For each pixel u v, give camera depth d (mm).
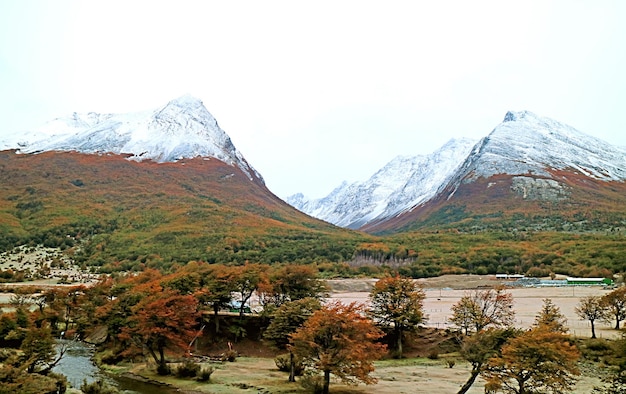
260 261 138500
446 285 119562
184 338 52000
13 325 57750
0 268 134625
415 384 43562
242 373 49531
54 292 79938
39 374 40094
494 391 33969
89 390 40000
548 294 98562
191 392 42281
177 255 143375
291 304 53469
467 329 59344
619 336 59062
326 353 39938
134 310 52844
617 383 34781
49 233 167125
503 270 137375
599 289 104062
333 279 123375
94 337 69312
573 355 31719
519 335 35125
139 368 51344
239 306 78625
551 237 174000
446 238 184375
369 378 40781
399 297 60875
